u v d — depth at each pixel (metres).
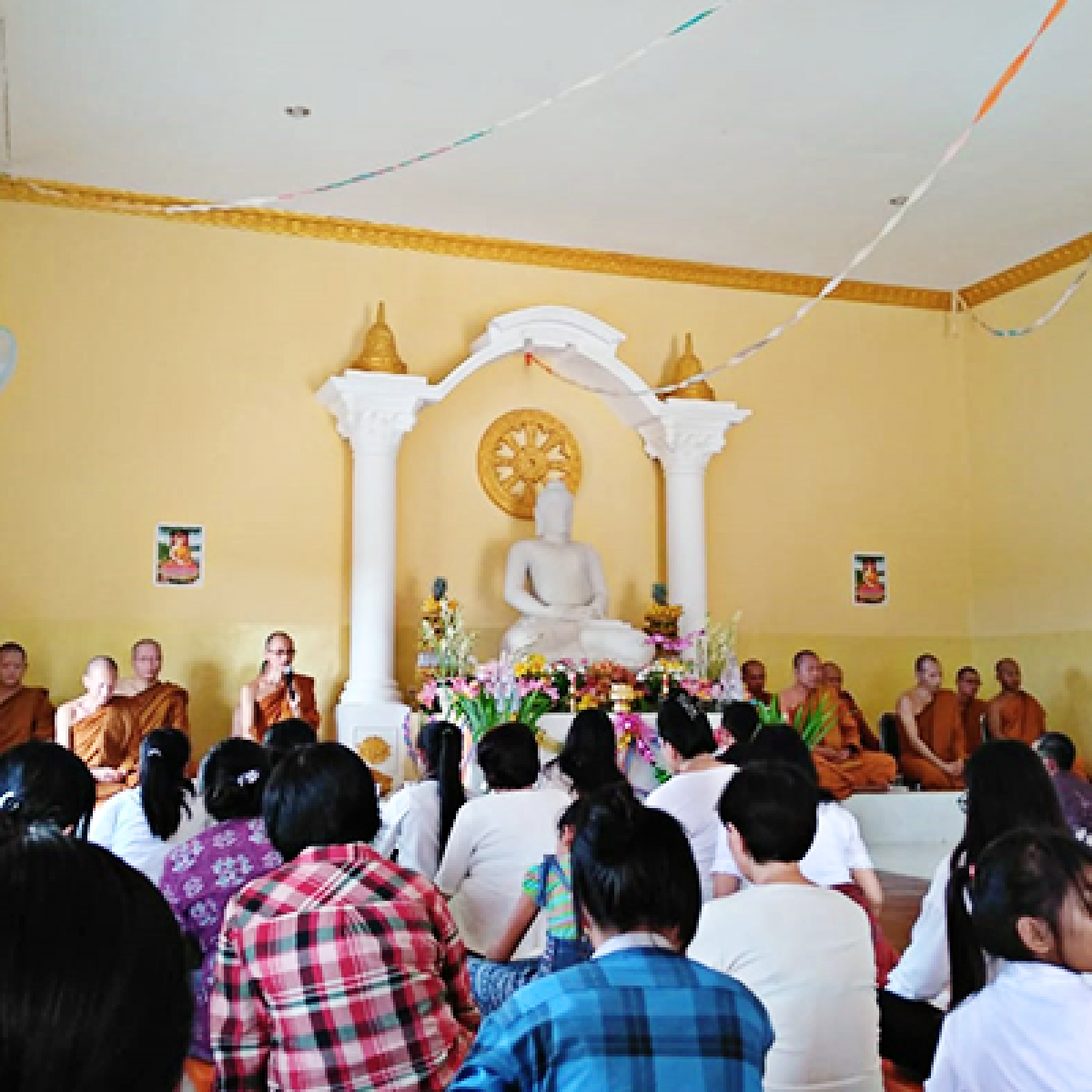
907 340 10.59
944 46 6.78
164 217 8.59
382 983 2.09
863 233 9.35
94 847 0.74
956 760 9.27
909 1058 3.34
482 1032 1.62
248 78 7.02
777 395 10.09
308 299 8.88
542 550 8.98
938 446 10.56
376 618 8.38
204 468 8.49
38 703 7.66
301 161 8.04
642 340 9.75
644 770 7.30
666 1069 1.55
